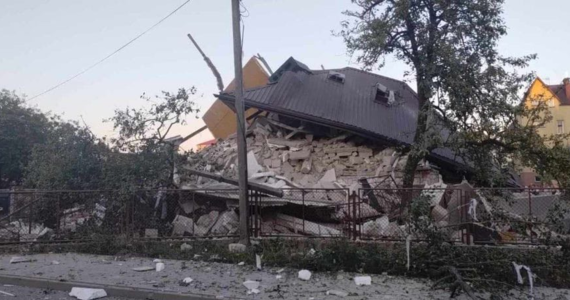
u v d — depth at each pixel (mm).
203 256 10602
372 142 16578
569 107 42219
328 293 7699
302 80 19391
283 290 7902
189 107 14312
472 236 9992
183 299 7551
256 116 18750
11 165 27125
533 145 12305
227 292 7750
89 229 12266
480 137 12688
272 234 11828
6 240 11867
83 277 8742
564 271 8234
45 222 12672
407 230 9578
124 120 13797
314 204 12477
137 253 11062
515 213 10078
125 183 12555
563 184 12016
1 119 27141
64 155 13859
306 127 17250
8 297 7727
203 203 13359
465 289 7297
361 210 11516
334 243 10203
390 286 8203
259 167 15750
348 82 20750
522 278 7992
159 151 13633
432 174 15391
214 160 16562
